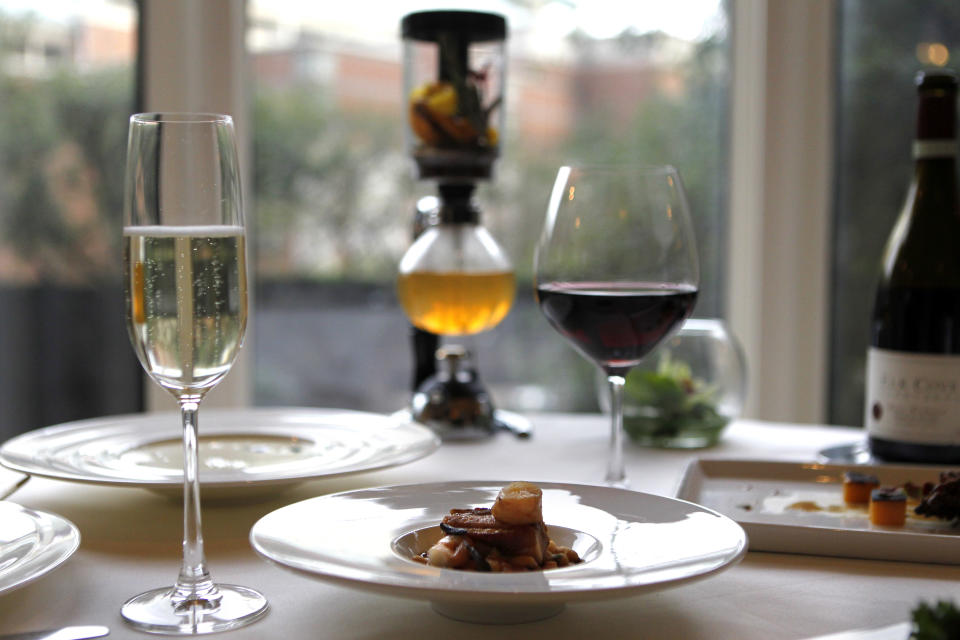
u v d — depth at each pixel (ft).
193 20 5.87
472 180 3.63
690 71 6.82
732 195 6.75
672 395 3.43
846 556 2.45
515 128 6.79
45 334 6.23
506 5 6.70
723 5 6.75
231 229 2.22
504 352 6.91
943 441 3.01
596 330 2.74
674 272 2.77
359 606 2.19
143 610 2.12
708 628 2.10
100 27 6.04
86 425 3.24
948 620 1.82
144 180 2.19
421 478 3.05
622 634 2.08
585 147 6.88
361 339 6.89
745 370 3.57
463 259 3.59
